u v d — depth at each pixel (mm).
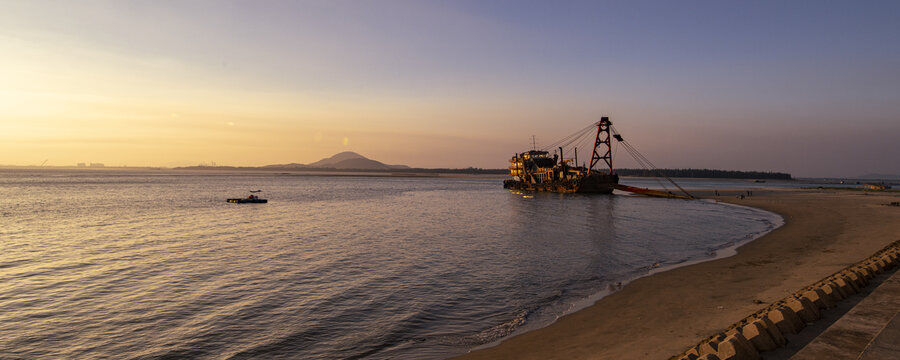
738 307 17203
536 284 23672
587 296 20938
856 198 95688
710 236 41906
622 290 21656
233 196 110500
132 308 20312
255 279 25516
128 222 55219
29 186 153500
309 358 14820
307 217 62188
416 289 23109
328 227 50375
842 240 34125
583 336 15289
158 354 15375
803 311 12445
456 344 15477
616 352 13344
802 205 77688
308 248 35938
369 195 122188
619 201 99812
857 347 10125
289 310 19859
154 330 17578
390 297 21688
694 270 25469
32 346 16141
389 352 15062
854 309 13078
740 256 29609
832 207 69750
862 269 17516
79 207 76500
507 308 19578
